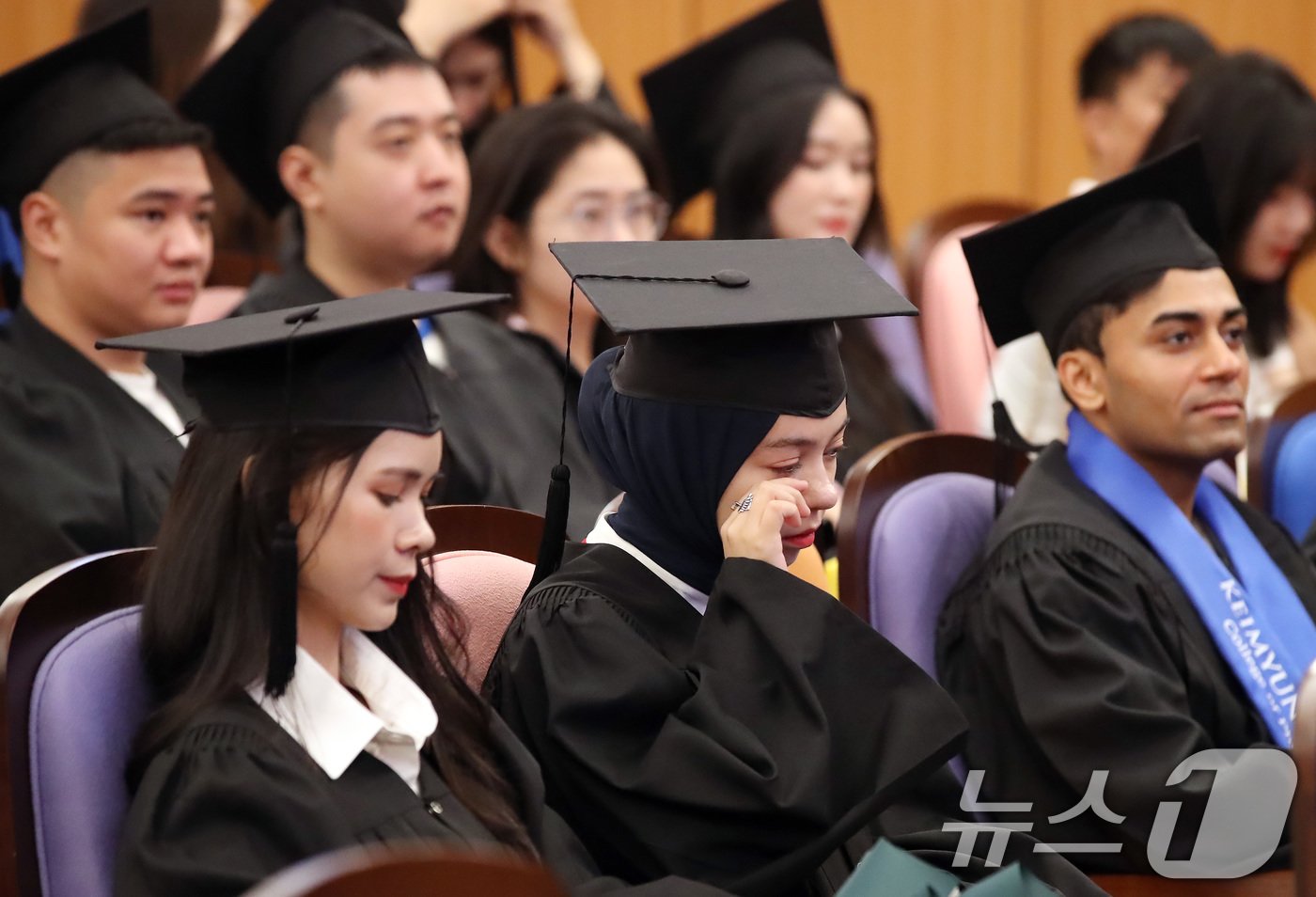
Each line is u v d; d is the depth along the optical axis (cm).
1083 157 2472
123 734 652
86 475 1029
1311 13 2542
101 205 1042
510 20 1697
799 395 741
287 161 1216
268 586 631
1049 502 934
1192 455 936
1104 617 881
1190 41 1741
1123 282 937
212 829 601
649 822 702
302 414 632
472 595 816
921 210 2447
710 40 1560
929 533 957
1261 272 1351
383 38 1209
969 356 1522
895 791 703
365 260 1219
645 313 729
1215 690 894
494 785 695
